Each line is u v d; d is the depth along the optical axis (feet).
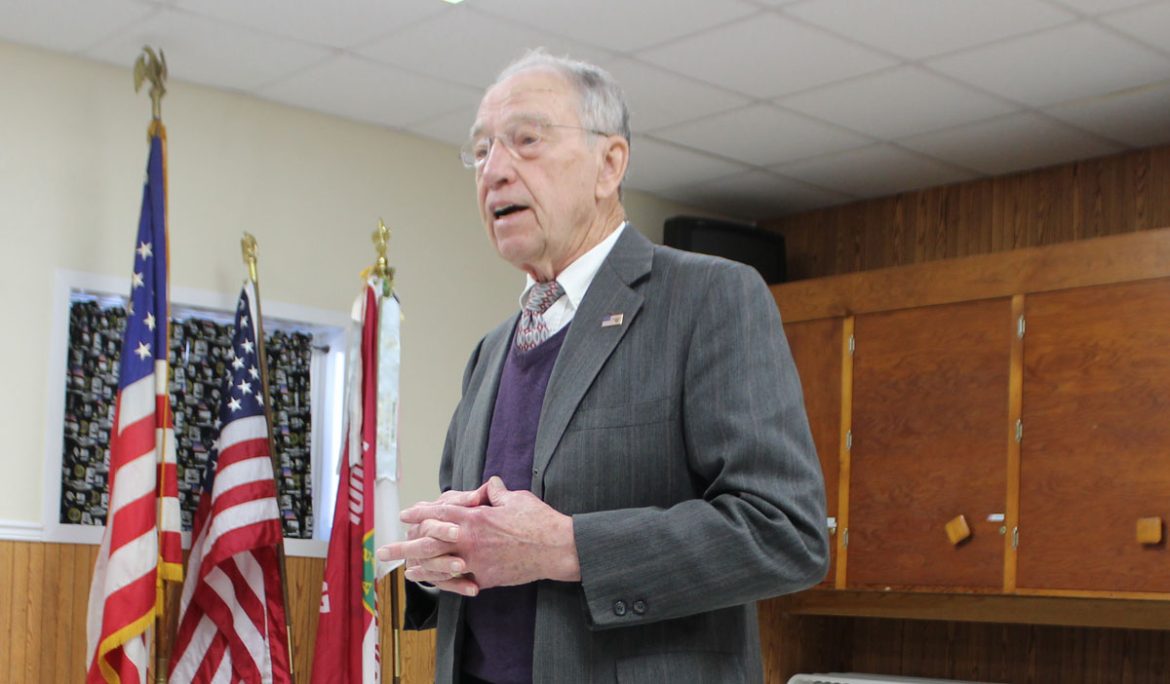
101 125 17.89
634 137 20.74
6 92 17.25
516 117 6.08
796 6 15.96
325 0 16.10
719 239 22.76
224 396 17.70
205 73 18.42
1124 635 20.13
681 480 5.61
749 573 5.22
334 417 19.69
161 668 16.60
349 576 17.98
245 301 17.92
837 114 19.49
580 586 5.45
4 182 17.12
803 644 22.74
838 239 24.14
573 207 6.06
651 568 5.21
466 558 5.26
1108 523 17.43
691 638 5.51
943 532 19.02
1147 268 17.48
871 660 22.81
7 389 16.87
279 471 19.01
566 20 16.55
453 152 21.47
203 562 17.11
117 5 16.22
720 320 5.65
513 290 21.95
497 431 6.06
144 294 16.69
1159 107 18.84
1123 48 16.89
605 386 5.74
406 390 20.49
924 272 19.77
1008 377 18.66
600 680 5.38
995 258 18.99
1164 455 17.03
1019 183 21.93
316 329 19.85
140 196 18.11
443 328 21.01
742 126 20.13
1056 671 20.76
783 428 5.49
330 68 18.22
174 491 16.67
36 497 16.92
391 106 19.69
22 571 16.71
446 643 5.82
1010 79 17.98
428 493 20.53
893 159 21.48
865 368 20.29
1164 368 17.17
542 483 5.68
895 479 19.67
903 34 16.66
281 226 19.43
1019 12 15.96
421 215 20.95
